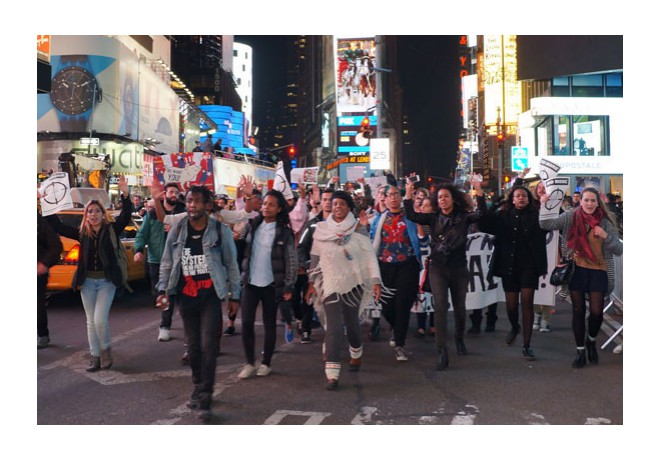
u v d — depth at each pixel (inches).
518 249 269.1
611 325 338.6
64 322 357.1
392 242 274.5
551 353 277.9
